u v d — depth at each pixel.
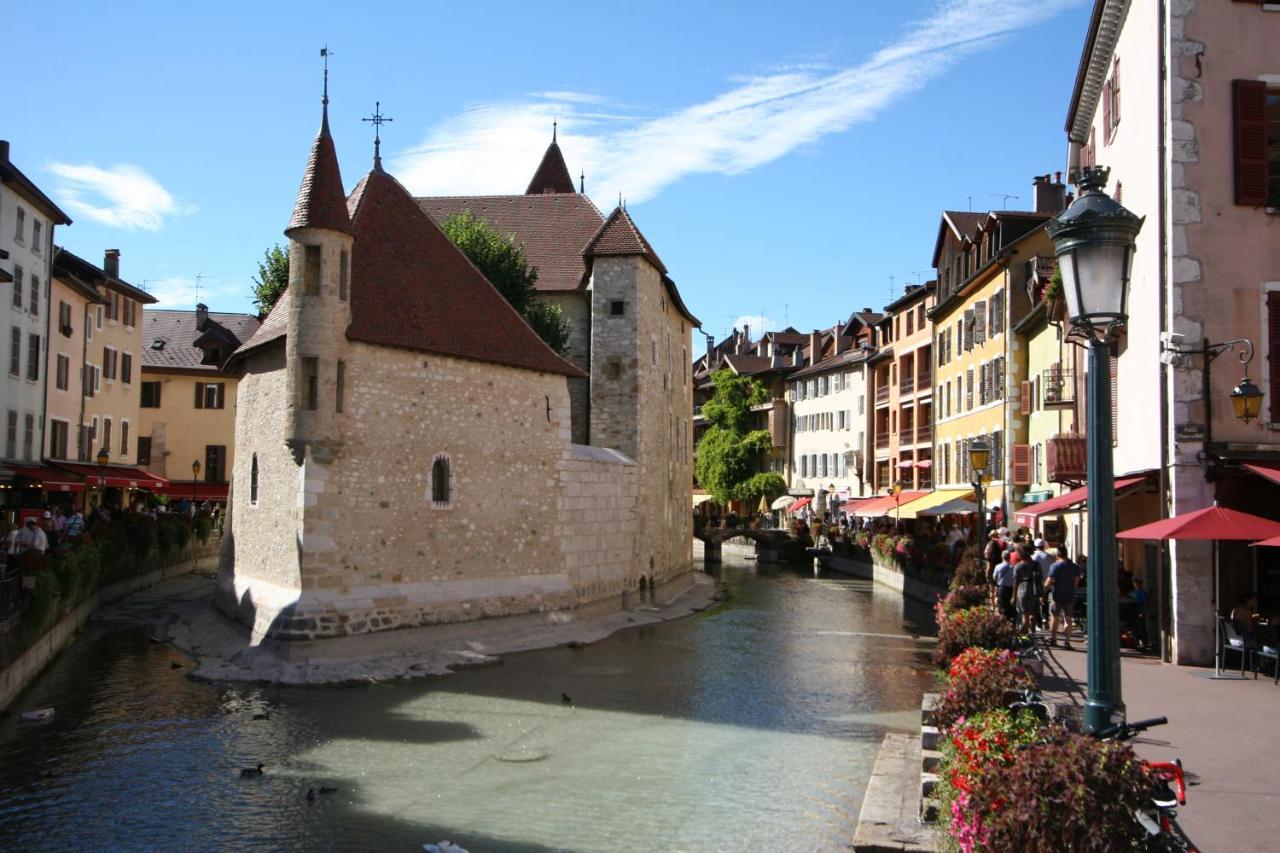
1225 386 18.39
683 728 17.12
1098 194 8.15
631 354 36.03
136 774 14.35
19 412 40.09
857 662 24.11
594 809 12.68
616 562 32.94
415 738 16.39
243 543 27.09
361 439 23.58
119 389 52.59
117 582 33.59
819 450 74.19
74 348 46.72
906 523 49.97
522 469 28.00
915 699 19.58
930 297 53.94
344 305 23.34
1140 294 21.22
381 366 24.16
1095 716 7.40
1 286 38.03
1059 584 20.97
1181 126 18.75
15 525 29.23
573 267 39.47
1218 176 18.67
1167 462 18.81
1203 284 18.53
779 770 14.45
